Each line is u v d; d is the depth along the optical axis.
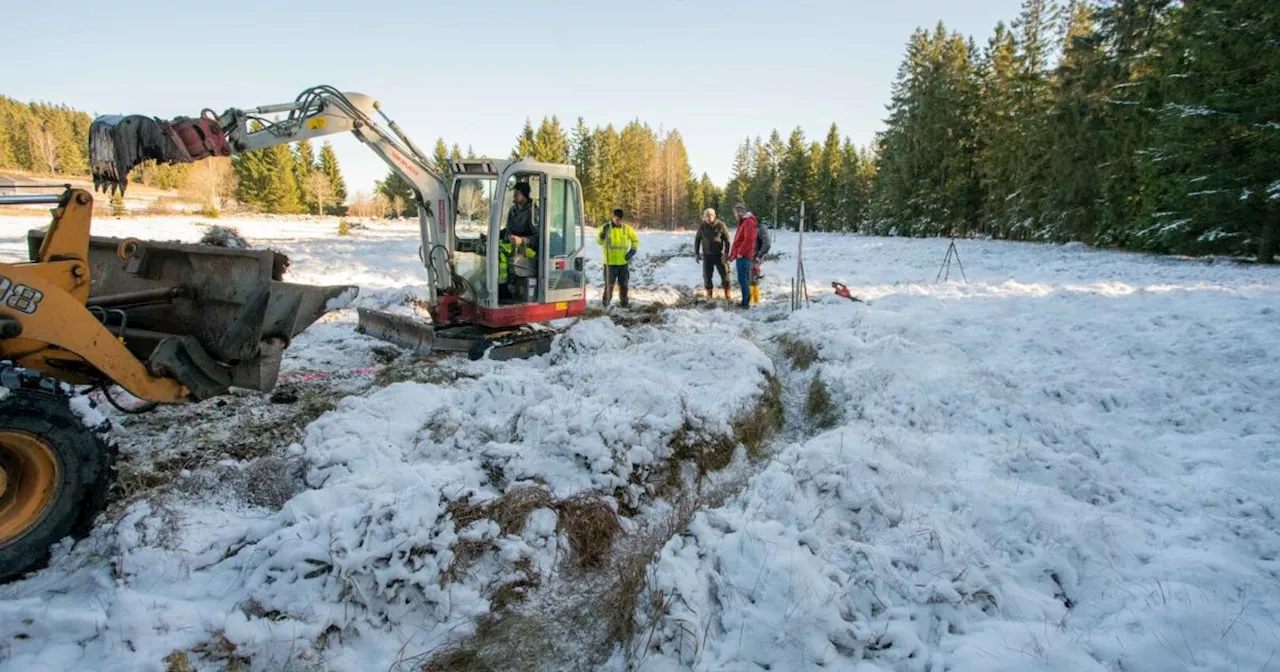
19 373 3.51
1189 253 17.08
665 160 74.81
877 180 42.91
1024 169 28.33
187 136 5.50
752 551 3.35
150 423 5.58
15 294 3.44
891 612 3.08
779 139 74.50
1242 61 14.61
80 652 2.78
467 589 3.44
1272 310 8.39
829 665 2.78
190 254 4.65
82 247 3.92
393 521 3.43
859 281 14.12
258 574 3.22
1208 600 3.12
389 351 8.26
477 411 5.47
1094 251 19.84
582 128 63.41
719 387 6.26
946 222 35.06
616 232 11.53
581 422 4.65
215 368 4.33
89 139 5.00
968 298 10.77
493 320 7.94
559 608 3.50
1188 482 4.41
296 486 4.45
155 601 2.98
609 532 4.03
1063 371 6.60
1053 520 3.80
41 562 3.46
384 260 18.59
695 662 2.86
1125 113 20.20
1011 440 5.06
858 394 6.20
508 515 3.84
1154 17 20.84
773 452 5.71
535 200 8.30
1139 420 5.57
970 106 34.91
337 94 6.84
